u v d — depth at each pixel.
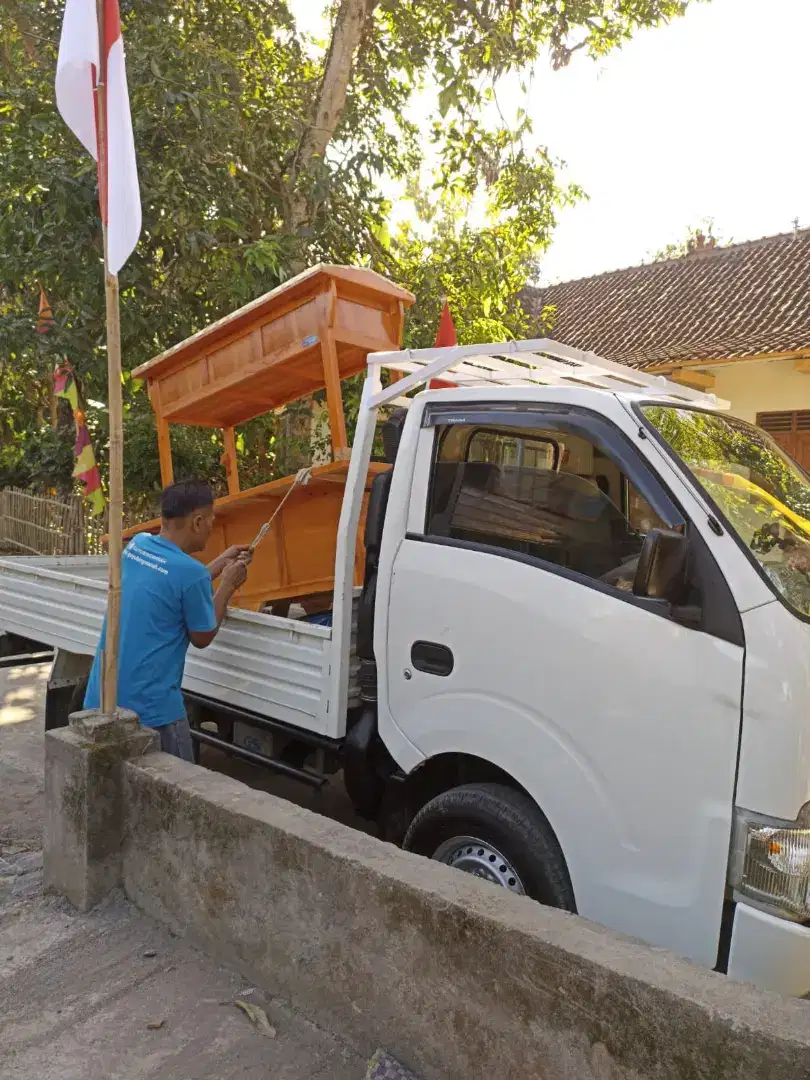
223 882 2.76
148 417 10.64
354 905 2.37
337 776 5.30
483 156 11.65
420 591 3.18
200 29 10.24
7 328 8.93
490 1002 2.07
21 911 3.16
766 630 2.39
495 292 11.62
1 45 11.12
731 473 3.02
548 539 2.96
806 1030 1.64
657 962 1.89
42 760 5.42
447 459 3.28
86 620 4.96
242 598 4.93
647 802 2.53
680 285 14.38
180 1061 2.36
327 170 9.62
